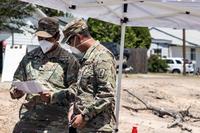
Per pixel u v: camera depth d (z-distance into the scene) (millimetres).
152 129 13297
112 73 4934
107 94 4852
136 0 7273
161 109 16344
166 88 24422
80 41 5039
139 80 27359
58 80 5461
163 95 21484
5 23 29438
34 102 5484
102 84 4871
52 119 5441
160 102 19906
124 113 15797
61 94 5375
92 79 4945
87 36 5066
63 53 5535
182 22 8016
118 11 8031
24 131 5480
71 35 5035
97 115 4930
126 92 20406
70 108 5172
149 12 7855
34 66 5523
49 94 5320
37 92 5309
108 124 4953
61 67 5492
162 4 7230
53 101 5367
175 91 23984
